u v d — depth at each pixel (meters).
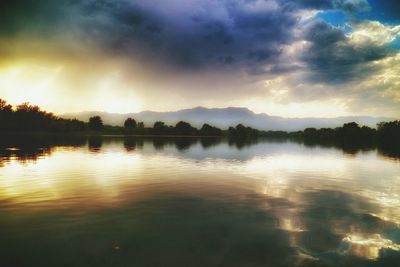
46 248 11.09
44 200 17.80
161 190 21.19
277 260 10.48
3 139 93.50
